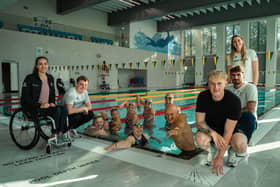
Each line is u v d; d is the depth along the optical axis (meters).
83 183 1.65
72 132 3.08
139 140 2.63
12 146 2.61
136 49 18.03
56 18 14.30
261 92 11.73
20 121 3.89
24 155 2.29
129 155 2.24
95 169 1.91
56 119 2.44
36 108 2.40
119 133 3.36
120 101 8.34
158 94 11.21
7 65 11.65
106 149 2.37
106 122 3.66
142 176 1.76
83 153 2.33
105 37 17.12
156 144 2.81
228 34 19.25
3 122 4.06
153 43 19.62
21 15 12.68
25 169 1.93
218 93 1.71
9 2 8.67
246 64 2.72
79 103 3.00
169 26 18.95
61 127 2.48
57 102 8.16
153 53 19.58
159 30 19.73
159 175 1.77
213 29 20.14
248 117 2.07
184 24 17.81
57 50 13.13
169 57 21.30
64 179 1.72
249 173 1.78
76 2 12.93
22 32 11.70
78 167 1.96
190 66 21.95
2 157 2.23
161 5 13.63
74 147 2.54
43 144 2.69
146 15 14.61
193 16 17.14
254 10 13.76
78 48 14.17
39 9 13.46
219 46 19.44
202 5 11.87
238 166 1.92
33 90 2.54
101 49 15.48
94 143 2.70
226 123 1.80
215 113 1.85
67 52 13.62
